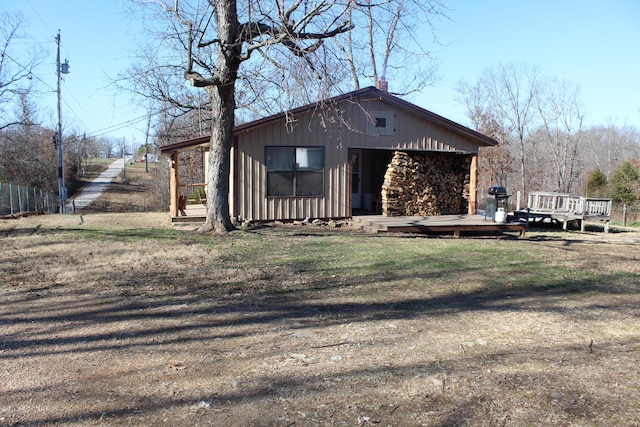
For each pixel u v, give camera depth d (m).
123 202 42.53
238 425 3.07
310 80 10.79
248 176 13.79
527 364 4.03
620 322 5.25
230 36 11.02
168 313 5.57
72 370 3.97
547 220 20.41
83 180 57.34
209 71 14.97
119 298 6.17
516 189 42.91
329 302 6.07
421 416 3.15
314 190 14.55
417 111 15.38
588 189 38.47
